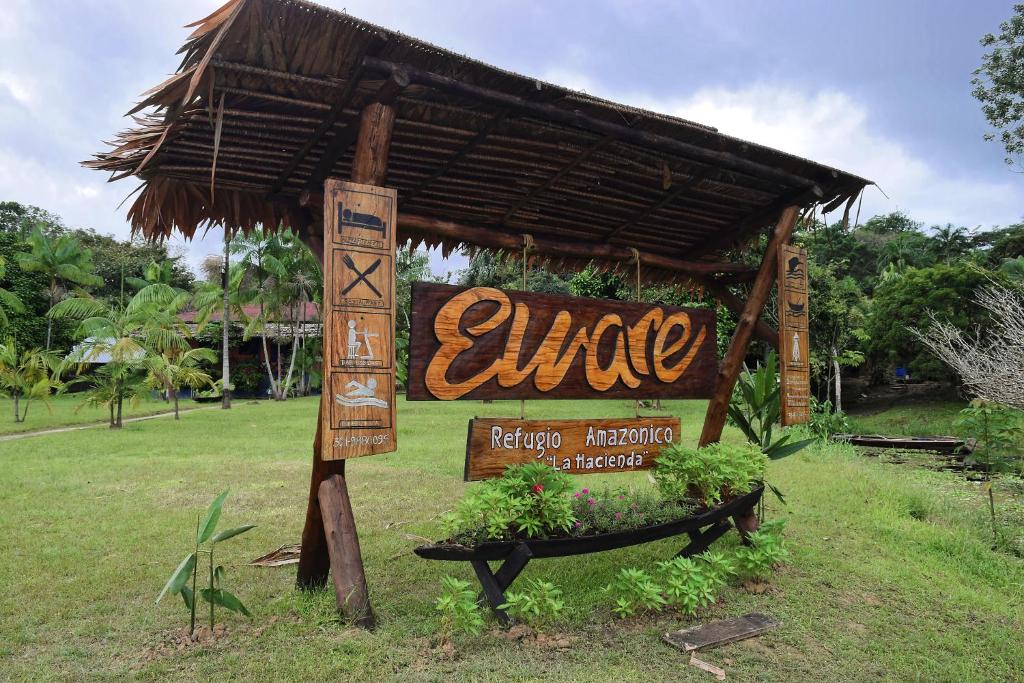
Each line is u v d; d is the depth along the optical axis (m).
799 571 4.41
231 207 4.03
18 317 25.38
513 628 3.27
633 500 4.11
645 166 4.29
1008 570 4.62
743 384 5.79
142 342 16.17
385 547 4.85
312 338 29.17
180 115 2.81
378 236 3.27
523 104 3.38
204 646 3.12
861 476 7.94
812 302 19.00
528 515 3.38
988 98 17.70
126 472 8.20
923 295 19.95
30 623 3.44
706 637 3.28
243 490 7.06
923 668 3.07
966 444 10.91
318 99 3.19
